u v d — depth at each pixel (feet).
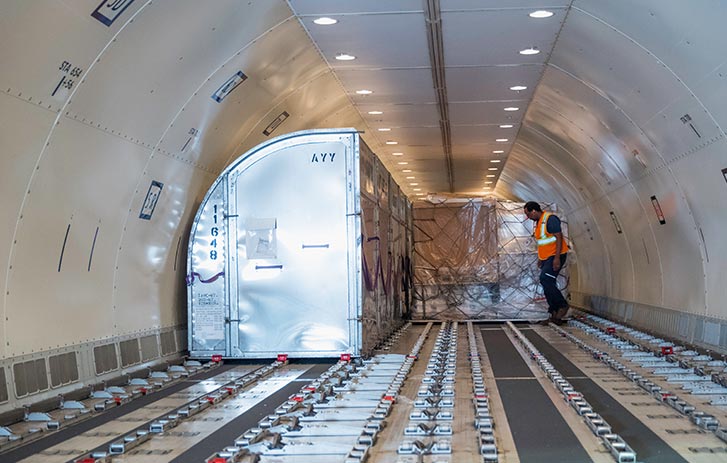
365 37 36.52
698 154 36.29
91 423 24.27
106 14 23.43
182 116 33.78
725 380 29.81
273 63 36.96
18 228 24.73
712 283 40.01
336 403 26.53
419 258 66.64
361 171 37.65
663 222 47.01
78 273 28.99
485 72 43.78
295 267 37.04
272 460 19.11
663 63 31.89
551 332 54.95
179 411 24.68
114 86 27.22
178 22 27.17
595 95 42.24
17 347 24.97
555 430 22.16
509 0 31.24
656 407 25.77
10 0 19.74
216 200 37.76
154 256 35.99
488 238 66.18
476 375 31.86
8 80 22.04
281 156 37.35
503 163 84.02
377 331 42.63
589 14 31.89
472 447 20.10
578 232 81.00
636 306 57.62
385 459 18.94
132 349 33.27
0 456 20.13
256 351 37.17
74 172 27.35
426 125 60.75
